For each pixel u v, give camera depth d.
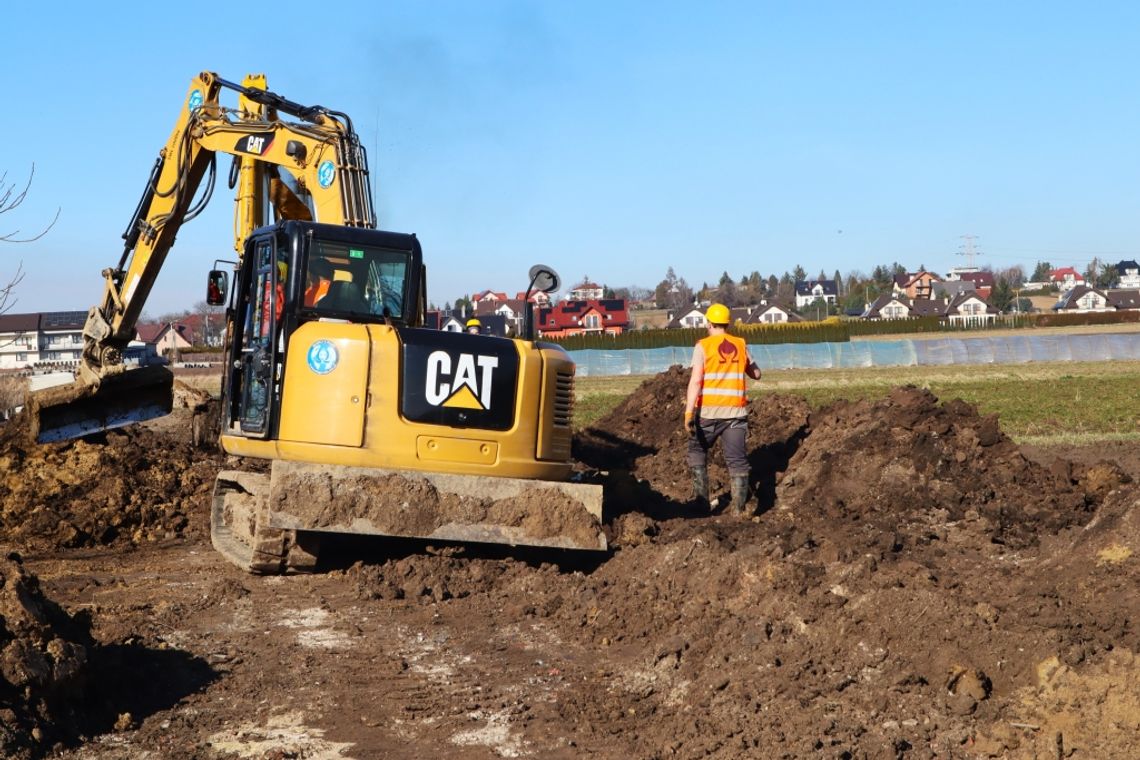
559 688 6.81
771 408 14.10
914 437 10.96
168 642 7.72
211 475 13.70
